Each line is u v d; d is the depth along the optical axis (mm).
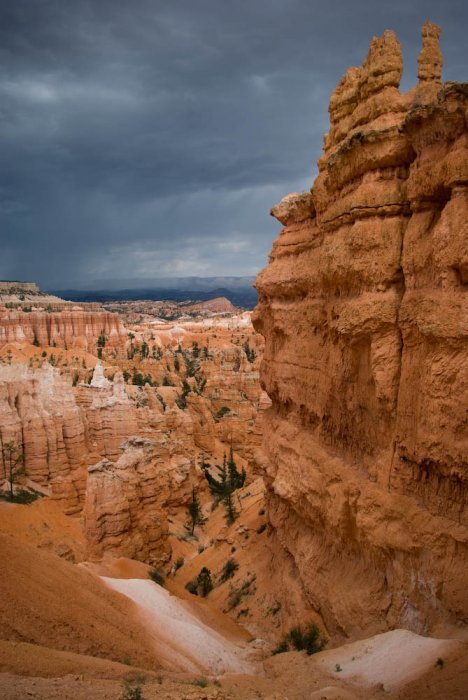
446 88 17750
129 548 36750
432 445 18422
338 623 22797
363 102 24172
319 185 26750
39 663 15852
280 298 31906
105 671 16562
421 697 14914
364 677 17641
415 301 19656
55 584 21859
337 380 24047
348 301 22781
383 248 21094
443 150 18859
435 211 19703
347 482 22906
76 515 53250
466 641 16344
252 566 35094
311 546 27016
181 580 39812
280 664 21266
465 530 17703
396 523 20188
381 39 23062
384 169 21547
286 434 30094
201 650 23266
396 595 20219
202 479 61094
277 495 30453
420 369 19531
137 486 39594
